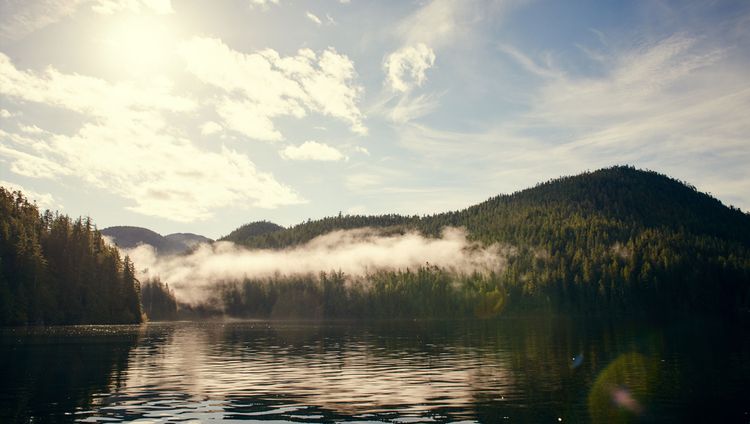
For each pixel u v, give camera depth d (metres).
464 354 76.88
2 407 39.22
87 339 110.25
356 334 131.38
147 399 42.62
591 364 63.19
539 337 108.00
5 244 168.00
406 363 66.62
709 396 42.91
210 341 108.94
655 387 47.06
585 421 35.03
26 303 161.62
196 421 35.06
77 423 34.47
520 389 46.75
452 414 37.03
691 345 84.56
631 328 133.50
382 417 36.19
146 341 107.81
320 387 48.44
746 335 104.88
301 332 144.62
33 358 72.12
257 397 43.53
